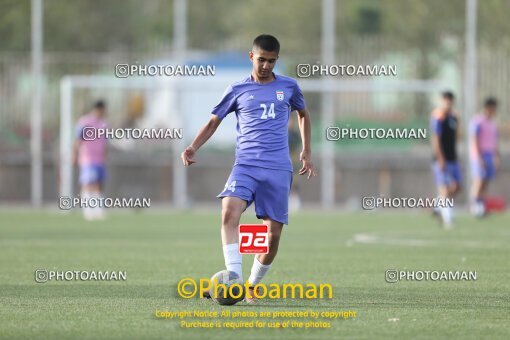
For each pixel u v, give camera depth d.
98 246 53.75
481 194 79.00
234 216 30.73
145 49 121.44
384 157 97.56
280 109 31.36
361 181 97.69
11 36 115.44
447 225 68.50
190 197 98.38
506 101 97.19
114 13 123.12
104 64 99.00
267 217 31.30
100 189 79.19
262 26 138.88
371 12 129.88
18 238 59.22
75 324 27.53
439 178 68.62
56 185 98.62
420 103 99.00
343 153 97.81
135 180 97.56
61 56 99.81
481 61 97.25
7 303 31.77
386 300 32.41
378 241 57.09
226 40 127.38
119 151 97.12
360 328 26.92
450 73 108.50
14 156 98.25
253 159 31.09
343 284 36.91
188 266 43.31
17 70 97.94
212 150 98.50
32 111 97.56
